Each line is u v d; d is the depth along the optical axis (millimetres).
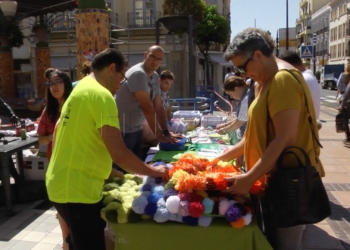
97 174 2156
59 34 19609
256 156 2152
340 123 7836
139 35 20672
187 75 11133
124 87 3678
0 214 4184
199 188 2047
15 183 4637
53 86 3562
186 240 2064
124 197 2271
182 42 11172
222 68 28266
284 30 14828
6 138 4484
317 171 1997
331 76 36031
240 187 2008
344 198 4523
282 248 2191
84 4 6805
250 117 2139
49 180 2168
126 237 2119
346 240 3471
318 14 67438
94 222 2180
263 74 2045
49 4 10734
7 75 12664
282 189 1936
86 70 4273
